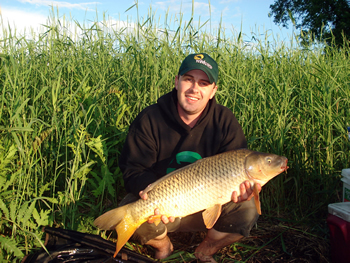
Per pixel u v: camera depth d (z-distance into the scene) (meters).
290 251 1.41
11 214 1.26
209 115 1.38
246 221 1.26
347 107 2.03
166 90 2.02
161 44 2.15
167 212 1.14
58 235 1.24
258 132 1.98
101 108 1.86
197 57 1.31
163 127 1.38
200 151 1.41
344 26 8.56
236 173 1.14
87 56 2.38
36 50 2.36
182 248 1.45
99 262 1.13
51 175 1.66
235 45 2.41
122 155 1.41
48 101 1.83
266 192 1.86
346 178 1.42
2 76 1.86
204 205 1.15
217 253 1.41
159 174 1.43
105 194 1.72
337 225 1.26
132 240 1.47
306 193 1.84
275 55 2.46
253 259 1.36
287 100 2.05
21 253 1.21
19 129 1.28
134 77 2.09
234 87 2.08
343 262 1.27
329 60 2.48
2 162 1.36
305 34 2.57
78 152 1.45
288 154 1.95
